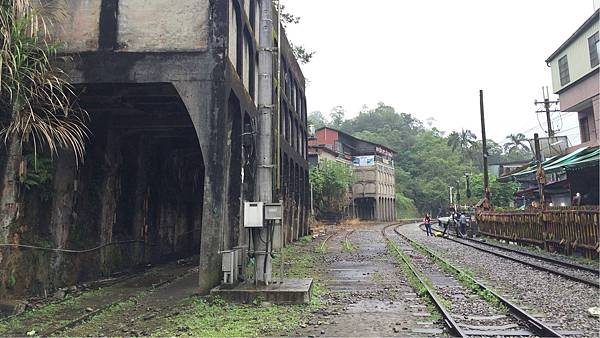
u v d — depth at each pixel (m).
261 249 9.69
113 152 13.29
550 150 29.97
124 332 7.08
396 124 116.88
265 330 6.94
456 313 8.08
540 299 9.30
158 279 12.68
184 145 17.83
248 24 13.48
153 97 11.57
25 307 8.62
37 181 9.84
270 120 9.98
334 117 125.56
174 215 18.42
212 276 9.68
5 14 8.19
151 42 10.38
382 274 13.36
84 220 11.93
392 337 6.57
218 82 10.20
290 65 25.69
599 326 7.09
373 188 67.56
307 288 9.16
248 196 12.87
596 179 21.28
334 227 48.53
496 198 47.72
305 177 31.16
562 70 27.31
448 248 21.91
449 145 98.69
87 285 11.28
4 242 8.86
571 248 17.06
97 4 10.47
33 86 8.70
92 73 10.24
